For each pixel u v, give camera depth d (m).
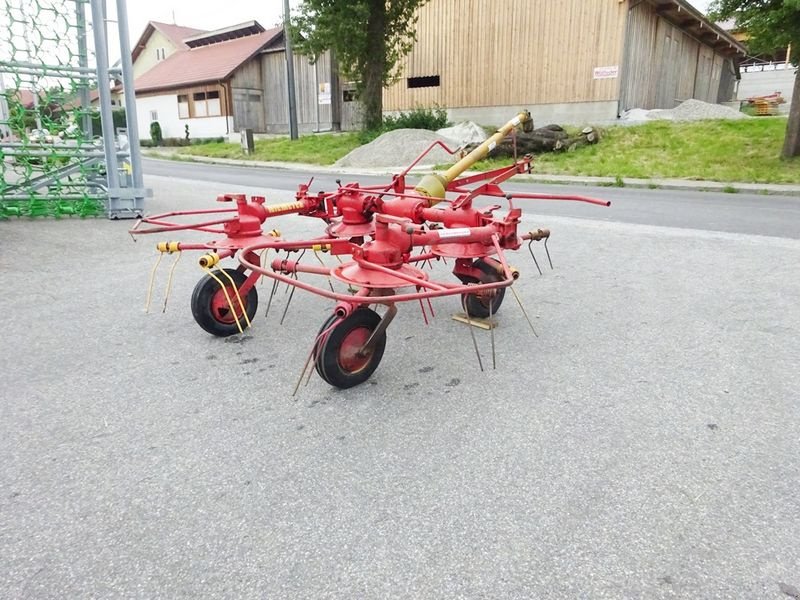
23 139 8.76
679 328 4.55
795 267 6.25
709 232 8.20
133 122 9.09
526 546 2.24
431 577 2.10
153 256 6.98
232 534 2.33
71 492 2.60
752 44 13.48
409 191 5.23
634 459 2.81
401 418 3.24
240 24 39.25
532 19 21.50
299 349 4.23
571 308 5.08
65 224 8.71
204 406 3.39
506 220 4.23
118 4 8.62
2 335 4.46
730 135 17.03
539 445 2.94
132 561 2.19
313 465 2.79
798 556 2.18
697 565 2.14
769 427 3.08
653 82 23.58
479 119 23.70
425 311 5.06
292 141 26.77
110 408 3.36
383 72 22.83
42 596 2.03
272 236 4.71
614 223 9.01
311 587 2.06
